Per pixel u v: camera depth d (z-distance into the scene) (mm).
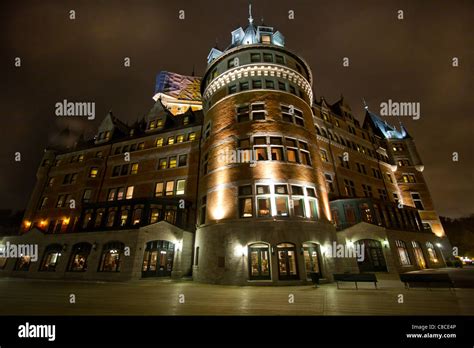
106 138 36125
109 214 24688
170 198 25094
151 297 11523
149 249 21391
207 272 18031
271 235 16984
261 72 23078
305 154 21188
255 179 18688
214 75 26094
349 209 24141
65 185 33125
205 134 24953
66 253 23594
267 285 15742
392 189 36562
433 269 25641
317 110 32500
